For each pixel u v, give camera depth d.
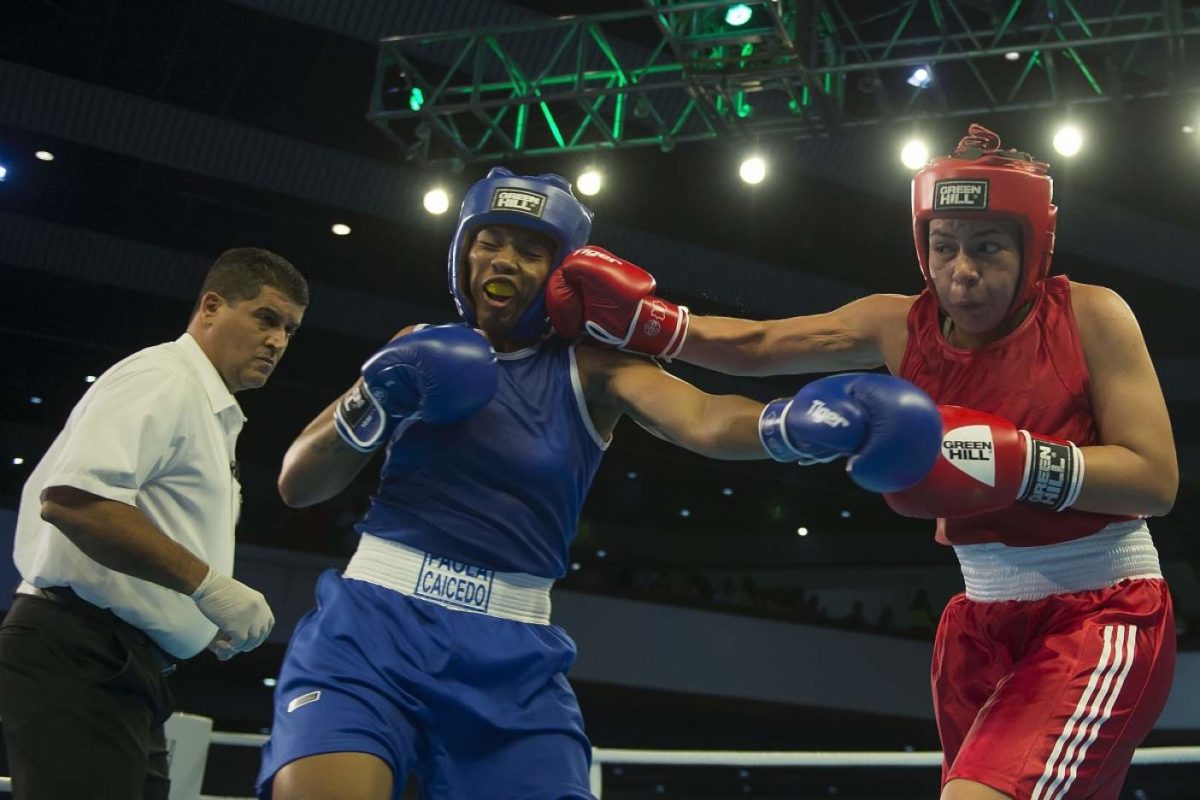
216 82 10.15
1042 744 1.91
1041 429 2.12
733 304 12.80
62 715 2.21
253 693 12.05
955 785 1.92
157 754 2.48
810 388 1.76
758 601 14.73
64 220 11.22
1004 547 2.11
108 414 2.30
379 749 1.86
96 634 2.30
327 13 9.45
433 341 1.98
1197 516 14.66
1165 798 13.20
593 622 12.73
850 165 11.13
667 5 6.66
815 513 16.52
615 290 2.16
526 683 2.01
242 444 13.63
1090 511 2.04
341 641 1.98
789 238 12.18
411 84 7.83
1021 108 7.30
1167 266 12.66
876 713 13.56
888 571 16.42
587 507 16.28
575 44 9.89
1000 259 2.09
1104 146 10.80
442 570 2.04
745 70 6.93
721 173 11.23
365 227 11.68
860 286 12.80
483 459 2.07
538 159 10.64
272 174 10.98
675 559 16.58
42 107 10.09
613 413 2.21
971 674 2.14
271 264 2.67
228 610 2.28
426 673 1.96
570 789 1.94
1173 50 6.75
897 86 7.89
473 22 9.62
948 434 1.96
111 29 9.56
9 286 11.66
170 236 11.53
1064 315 2.14
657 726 13.55
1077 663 1.97
